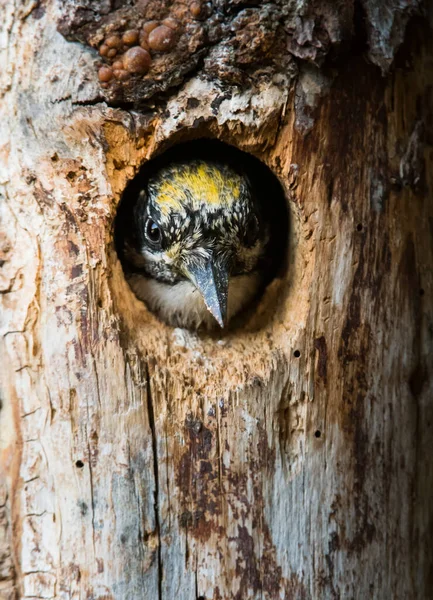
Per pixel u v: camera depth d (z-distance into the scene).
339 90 6.68
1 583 6.59
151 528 6.41
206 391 6.59
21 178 6.50
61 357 6.37
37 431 6.48
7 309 6.53
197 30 6.30
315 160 6.71
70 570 6.44
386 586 6.92
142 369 6.45
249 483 6.51
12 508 6.60
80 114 6.48
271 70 6.55
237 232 7.66
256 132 6.66
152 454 6.41
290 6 6.33
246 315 7.76
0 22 6.53
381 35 6.68
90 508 6.39
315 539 6.65
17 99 6.52
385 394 6.89
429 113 7.10
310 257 6.77
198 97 6.54
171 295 7.88
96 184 6.51
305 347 6.68
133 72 6.34
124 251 8.12
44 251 6.44
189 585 6.47
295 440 6.66
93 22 6.28
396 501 6.96
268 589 6.55
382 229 6.84
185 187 7.63
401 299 6.93
